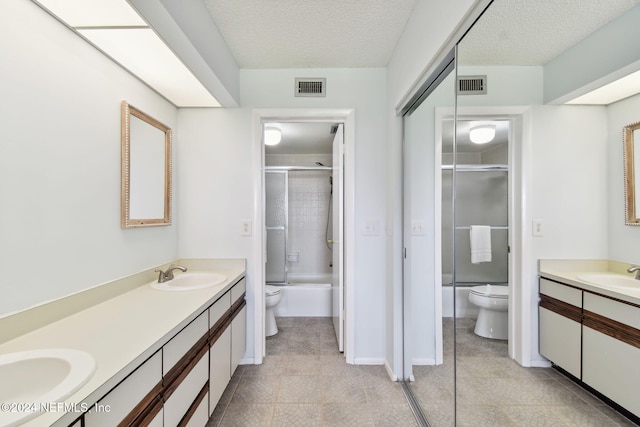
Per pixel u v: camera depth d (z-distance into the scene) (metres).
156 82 1.74
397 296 2.02
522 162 0.93
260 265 2.23
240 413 1.68
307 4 1.53
